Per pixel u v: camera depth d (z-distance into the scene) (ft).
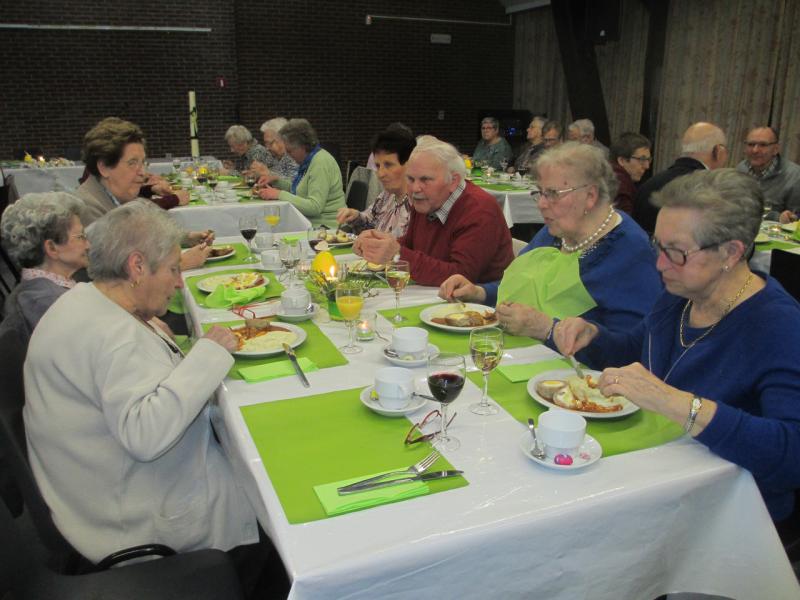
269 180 16.93
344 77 32.07
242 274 7.94
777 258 9.22
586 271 6.15
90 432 4.46
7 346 4.87
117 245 4.58
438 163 7.79
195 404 4.37
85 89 28.35
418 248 8.52
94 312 4.50
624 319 5.99
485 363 4.37
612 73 29.09
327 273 7.00
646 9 26.91
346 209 11.19
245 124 31.09
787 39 21.74
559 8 27.22
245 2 29.78
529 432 4.17
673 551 3.84
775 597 3.86
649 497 3.56
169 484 4.75
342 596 3.01
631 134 14.60
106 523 4.59
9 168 23.30
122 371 4.33
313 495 3.50
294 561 2.99
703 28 24.50
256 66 30.63
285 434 4.17
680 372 4.52
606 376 4.03
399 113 33.42
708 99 24.70
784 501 4.43
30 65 27.32
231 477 5.02
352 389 4.85
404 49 32.68
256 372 5.10
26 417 4.56
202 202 14.80
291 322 6.46
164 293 4.86
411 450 3.96
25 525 5.26
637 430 4.23
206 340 4.75
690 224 4.06
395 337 5.35
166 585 4.16
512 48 34.65
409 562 3.08
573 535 3.43
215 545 4.95
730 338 4.28
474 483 3.60
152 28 28.55
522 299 6.37
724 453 3.79
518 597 3.44
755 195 4.05
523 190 17.69
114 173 9.29
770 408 3.97
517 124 31.78
